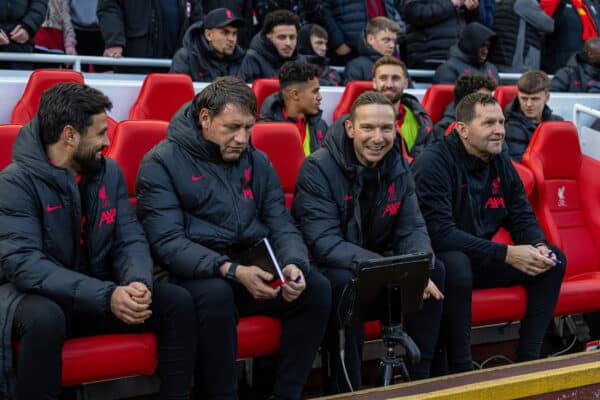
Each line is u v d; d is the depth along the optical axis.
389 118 6.61
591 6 14.55
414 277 5.64
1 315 5.21
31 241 5.40
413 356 5.50
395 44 11.68
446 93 10.48
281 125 7.61
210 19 10.03
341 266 6.48
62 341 5.17
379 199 6.82
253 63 10.48
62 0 11.52
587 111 10.69
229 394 5.76
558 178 8.91
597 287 7.93
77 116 5.52
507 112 10.18
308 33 12.19
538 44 13.88
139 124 6.95
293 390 6.03
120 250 5.86
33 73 8.16
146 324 5.68
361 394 5.18
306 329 6.05
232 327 5.76
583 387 5.60
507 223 7.86
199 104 6.26
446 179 7.35
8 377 5.15
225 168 6.34
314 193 6.77
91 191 5.77
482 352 8.45
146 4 10.94
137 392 6.61
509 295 7.32
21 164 5.52
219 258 5.91
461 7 12.87
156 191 6.16
